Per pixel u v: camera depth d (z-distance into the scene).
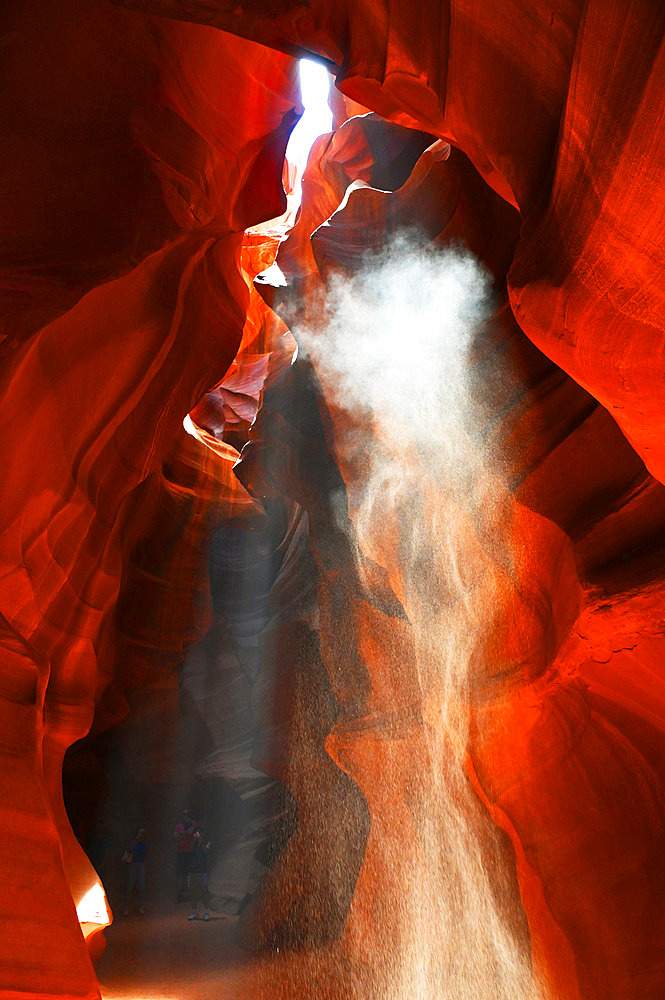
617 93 2.88
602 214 3.16
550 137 3.99
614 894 5.64
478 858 7.46
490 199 7.35
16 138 5.70
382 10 4.46
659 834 5.46
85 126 5.93
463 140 4.87
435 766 8.18
